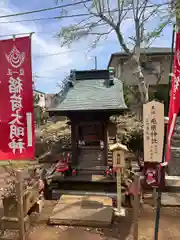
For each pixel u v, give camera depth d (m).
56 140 16.08
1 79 5.18
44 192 7.69
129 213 6.40
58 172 8.89
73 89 8.91
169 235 5.25
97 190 7.89
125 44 12.27
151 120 4.52
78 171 8.53
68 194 7.86
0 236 5.29
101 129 8.54
